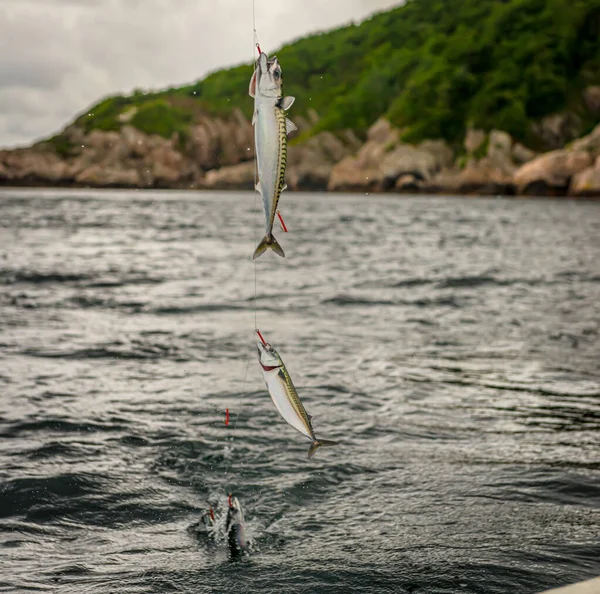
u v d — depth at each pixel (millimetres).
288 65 144000
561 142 96312
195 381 9250
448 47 116938
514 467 6676
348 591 4609
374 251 27062
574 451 7086
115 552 5125
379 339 11789
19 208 54969
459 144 96312
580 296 16469
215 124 116812
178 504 5895
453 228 40375
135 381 9203
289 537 5375
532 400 8688
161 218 47156
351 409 8250
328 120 120938
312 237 33688
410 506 5898
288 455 6922
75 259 22641
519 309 14688
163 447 7059
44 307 14195
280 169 3379
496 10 122688
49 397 8469
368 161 93312
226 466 6652
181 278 18734
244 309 14297
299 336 11914
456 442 7297
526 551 5160
